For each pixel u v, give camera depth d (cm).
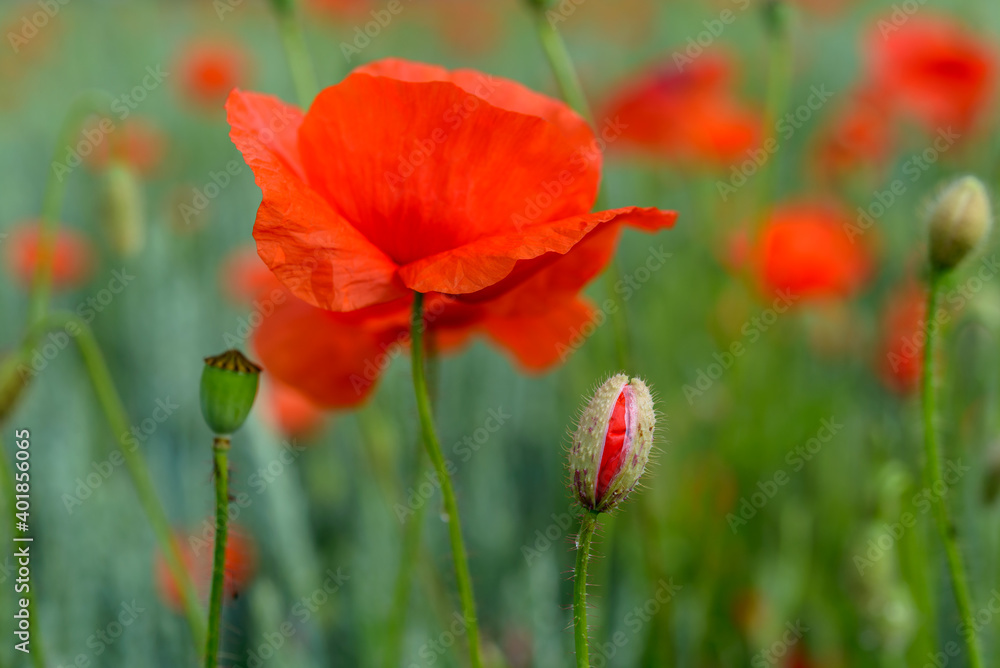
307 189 51
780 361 86
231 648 65
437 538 72
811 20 212
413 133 51
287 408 78
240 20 237
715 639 67
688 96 101
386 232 52
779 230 81
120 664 64
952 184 54
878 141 107
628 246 128
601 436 50
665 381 93
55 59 207
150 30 226
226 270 100
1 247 115
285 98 181
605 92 123
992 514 60
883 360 79
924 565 61
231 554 65
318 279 50
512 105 53
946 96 100
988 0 168
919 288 74
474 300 53
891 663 62
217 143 162
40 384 84
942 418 62
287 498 66
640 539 68
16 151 158
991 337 61
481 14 211
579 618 51
